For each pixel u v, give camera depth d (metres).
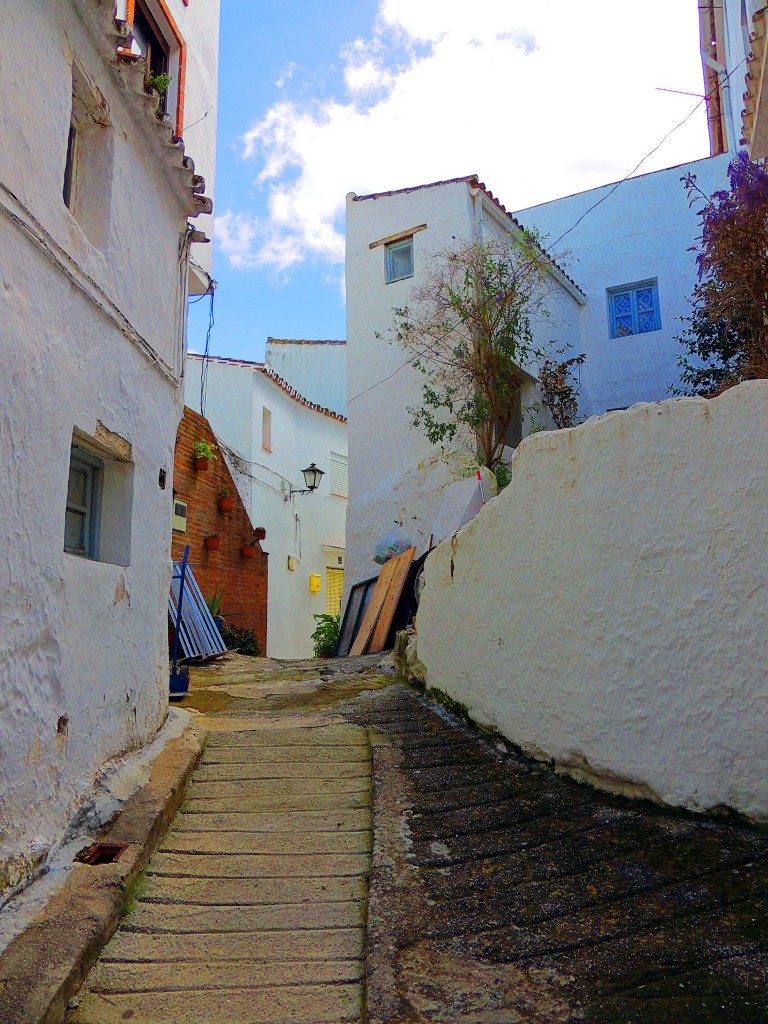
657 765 3.81
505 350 11.35
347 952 3.12
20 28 3.46
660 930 2.95
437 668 6.21
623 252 15.16
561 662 4.46
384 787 4.58
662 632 3.84
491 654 5.25
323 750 5.27
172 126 5.20
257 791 4.68
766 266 6.60
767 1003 2.50
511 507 5.07
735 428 3.65
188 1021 2.69
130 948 3.12
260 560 13.65
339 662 9.24
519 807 4.16
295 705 6.63
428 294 11.98
